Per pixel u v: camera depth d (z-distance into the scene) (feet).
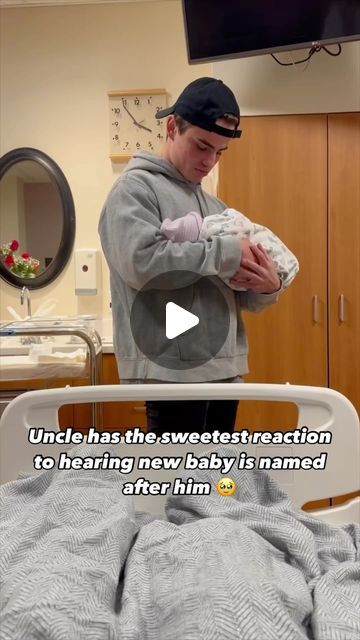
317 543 2.96
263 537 2.82
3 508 3.05
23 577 2.20
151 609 2.24
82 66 9.30
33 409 3.64
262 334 7.57
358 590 2.43
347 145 7.37
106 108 9.30
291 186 7.43
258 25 6.93
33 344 7.29
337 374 7.52
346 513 3.55
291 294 7.53
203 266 3.99
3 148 9.45
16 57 9.37
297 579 2.42
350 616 2.15
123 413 7.80
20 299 9.38
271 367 7.56
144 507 3.46
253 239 4.39
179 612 2.04
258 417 7.64
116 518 2.72
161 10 9.17
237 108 4.38
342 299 7.47
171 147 4.53
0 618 1.95
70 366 6.67
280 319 7.56
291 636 1.89
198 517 3.09
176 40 9.18
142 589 2.37
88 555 2.48
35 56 9.36
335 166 7.39
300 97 7.34
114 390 3.61
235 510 2.96
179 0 9.14
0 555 2.45
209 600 1.99
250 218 7.45
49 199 9.37
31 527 2.68
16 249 9.34
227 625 1.86
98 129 9.32
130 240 4.05
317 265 7.48
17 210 9.39
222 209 5.08
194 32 7.13
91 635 1.90
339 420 3.54
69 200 9.35
